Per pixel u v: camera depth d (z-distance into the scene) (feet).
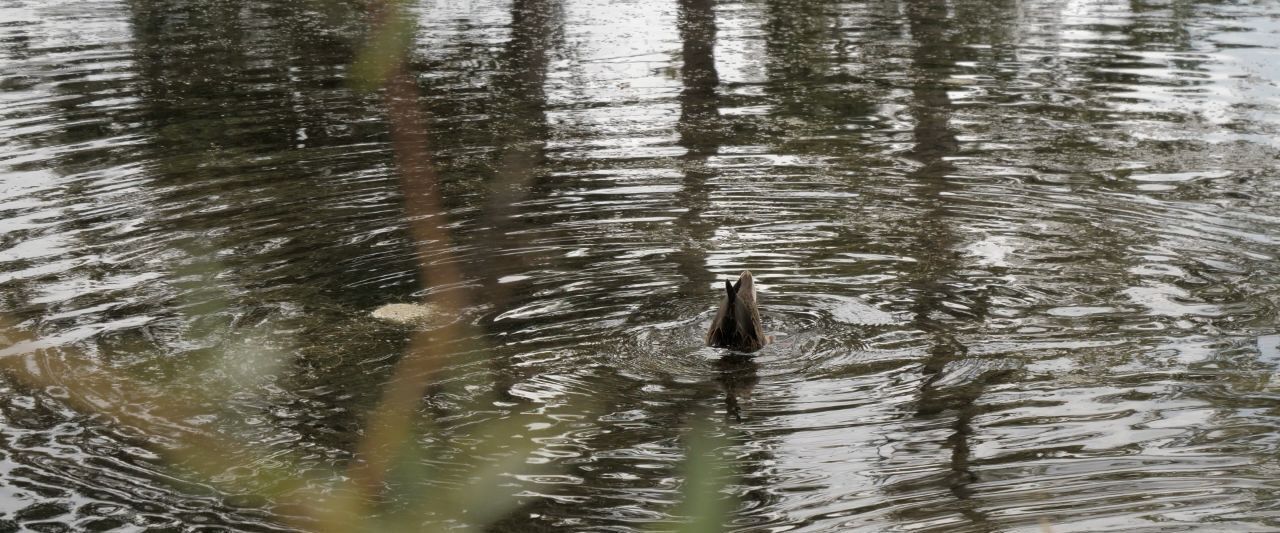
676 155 43.14
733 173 40.50
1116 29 72.59
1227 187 38.58
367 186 39.17
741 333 25.80
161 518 19.12
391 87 45.88
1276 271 30.55
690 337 26.68
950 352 25.63
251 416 22.94
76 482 20.35
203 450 21.57
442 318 27.91
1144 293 29.07
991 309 28.14
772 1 87.56
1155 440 21.33
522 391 23.97
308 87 55.98
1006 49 66.18
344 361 25.49
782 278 30.40
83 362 25.38
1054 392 23.52
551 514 19.20
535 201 37.32
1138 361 24.99
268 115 50.11
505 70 60.75
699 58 63.98
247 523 18.95
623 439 21.83
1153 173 40.37
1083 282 29.89
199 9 81.97
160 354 25.81
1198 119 48.88
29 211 36.24
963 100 52.95
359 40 68.90
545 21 77.92
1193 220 35.01
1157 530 18.15
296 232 34.30
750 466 20.63
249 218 35.63
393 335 26.91
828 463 20.72
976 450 21.07
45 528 18.78
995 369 24.72
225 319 27.81
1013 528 18.29
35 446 21.68
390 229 34.58
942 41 69.15
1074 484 19.72
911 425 22.18
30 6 82.84
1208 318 27.40
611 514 19.19
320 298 29.22
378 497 19.76
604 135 46.50
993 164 41.63
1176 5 83.10
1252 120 48.55
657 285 29.91
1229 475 19.94
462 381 24.48
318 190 38.68
